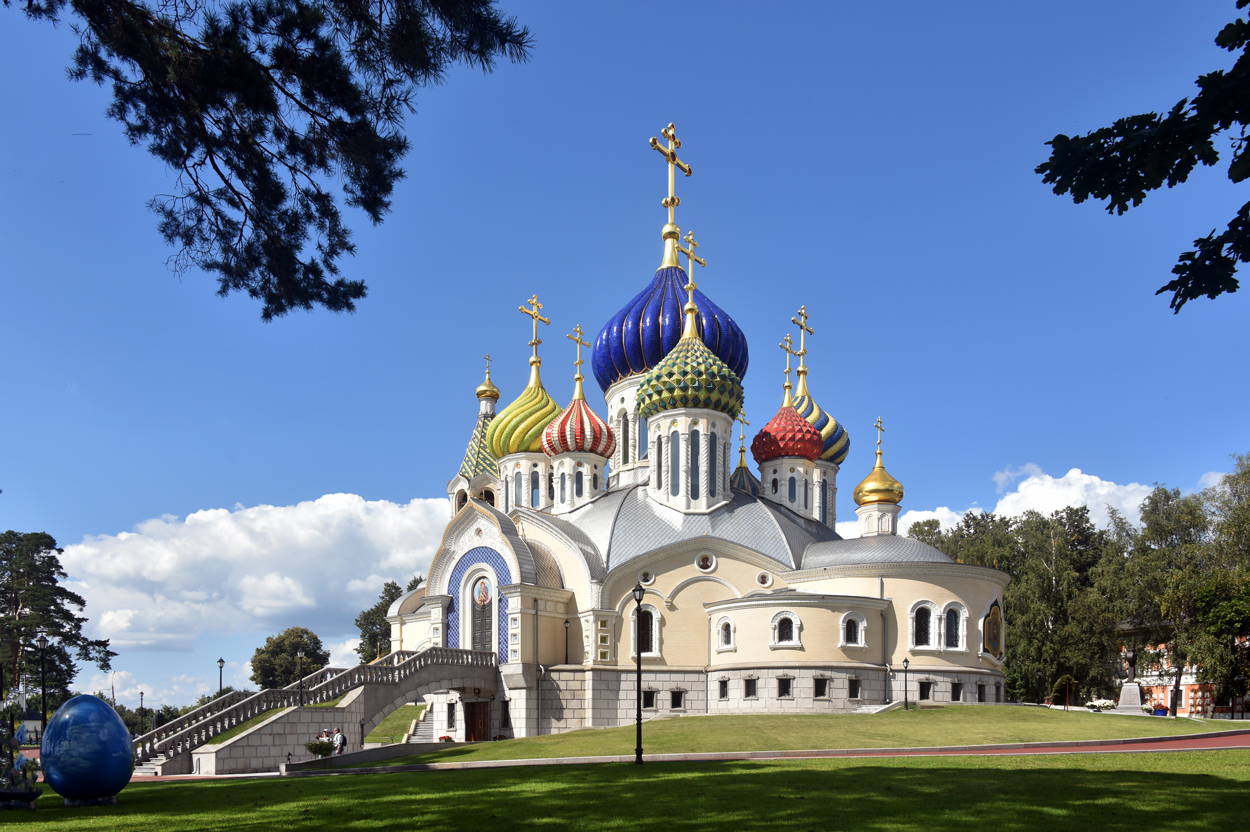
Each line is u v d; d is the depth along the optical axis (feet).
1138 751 125.18
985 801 78.59
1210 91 55.62
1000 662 212.43
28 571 287.69
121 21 74.33
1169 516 262.67
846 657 198.49
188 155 83.51
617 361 264.52
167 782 121.70
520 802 81.97
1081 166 59.57
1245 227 59.26
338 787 101.60
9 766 86.22
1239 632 192.44
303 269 88.74
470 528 221.87
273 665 465.47
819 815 72.33
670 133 275.80
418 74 78.02
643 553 214.48
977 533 331.77
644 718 204.85
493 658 208.74
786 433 254.47
